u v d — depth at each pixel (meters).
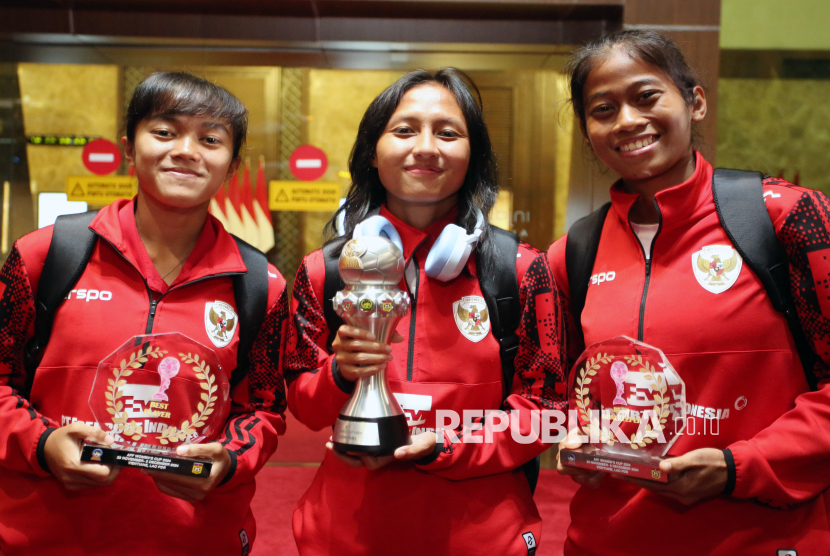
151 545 1.42
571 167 3.48
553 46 3.46
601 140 1.55
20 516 1.40
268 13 3.37
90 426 1.30
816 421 1.33
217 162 1.48
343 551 1.44
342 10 3.34
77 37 3.36
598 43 1.59
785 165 3.99
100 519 1.41
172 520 1.44
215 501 1.49
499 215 3.53
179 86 1.46
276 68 3.53
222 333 1.51
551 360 1.48
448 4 3.27
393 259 1.34
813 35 3.78
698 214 1.49
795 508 1.39
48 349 1.44
